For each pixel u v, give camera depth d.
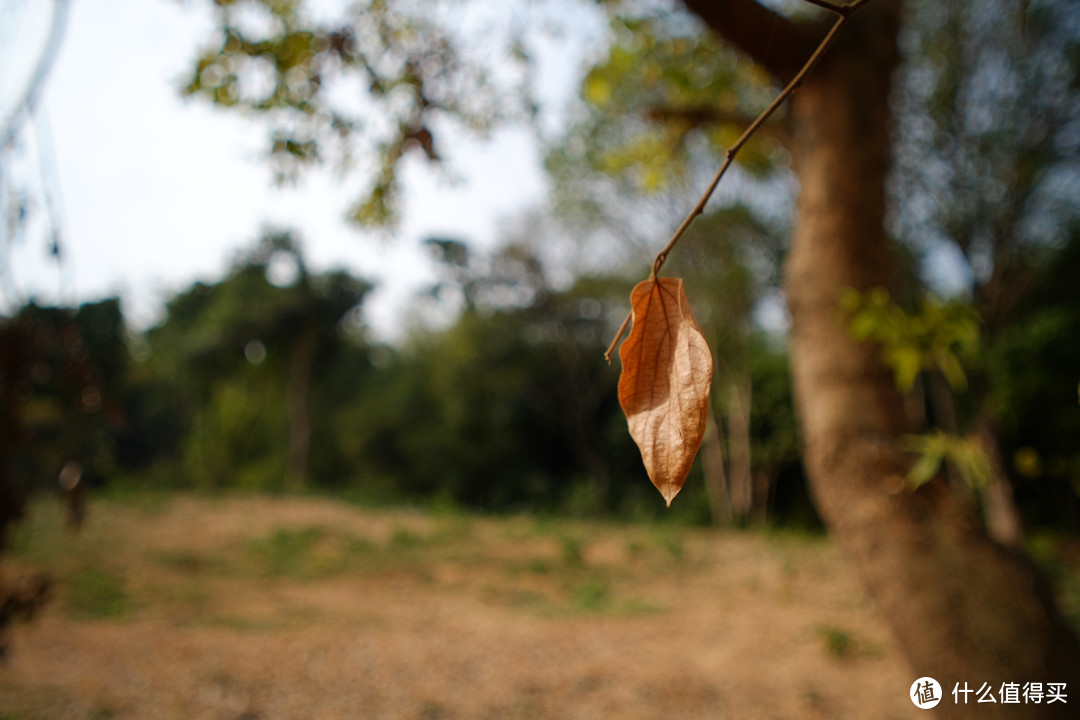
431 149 3.12
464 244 19.97
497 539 13.28
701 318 17.06
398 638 6.53
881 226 2.17
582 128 8.64
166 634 6.44
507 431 21.88
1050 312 12.34
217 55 3.41
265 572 9.56
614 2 3.72
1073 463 2.24
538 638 6.64
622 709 4.90
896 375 2.01
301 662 5.75
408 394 24.48
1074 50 8.83
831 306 2.12
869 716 4.73
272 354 24.25
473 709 4.87
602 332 21.50
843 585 9.31
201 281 24.56
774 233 14.91
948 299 1.94
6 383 2.13
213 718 4.59
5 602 2.41
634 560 11.27
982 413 10.62
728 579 9.77
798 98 2.31
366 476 23.80
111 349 19.16
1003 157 10.00
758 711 4.84
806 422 2.19
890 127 2.24
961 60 9.48
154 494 19.27
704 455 19.23
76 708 4.64
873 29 2.23
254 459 26.36
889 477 1.96
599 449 21.52
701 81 4.17
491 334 21.45
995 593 1.79
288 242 23.88
